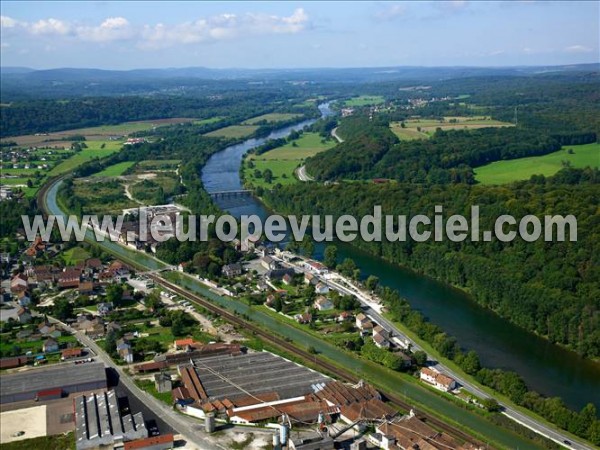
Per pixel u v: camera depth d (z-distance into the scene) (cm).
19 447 19138
